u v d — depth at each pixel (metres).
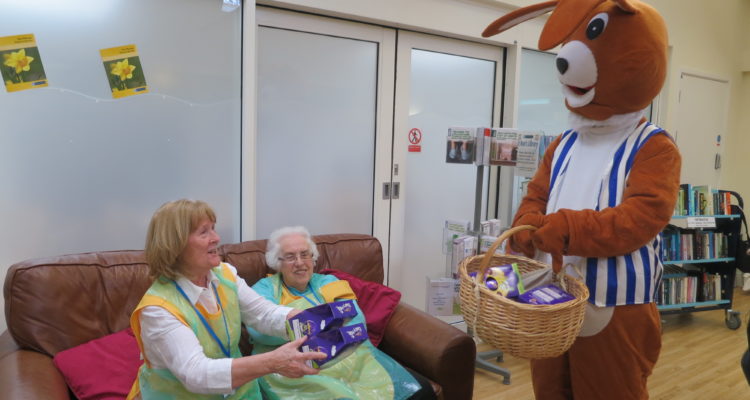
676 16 4.11
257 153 2.52
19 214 1.88
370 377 1.67
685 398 2.46
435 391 1.72
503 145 2.76
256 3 2.40
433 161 3.20
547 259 1.69
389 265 3.05
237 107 2.31
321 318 1.41
